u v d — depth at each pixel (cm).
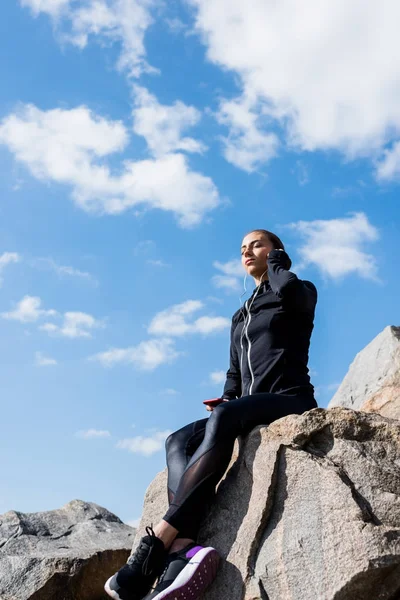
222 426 369
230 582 347
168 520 352
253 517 357
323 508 337
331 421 363
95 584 525
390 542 314
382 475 341
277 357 402
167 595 329
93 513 679
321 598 317
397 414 571
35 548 582
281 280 402
